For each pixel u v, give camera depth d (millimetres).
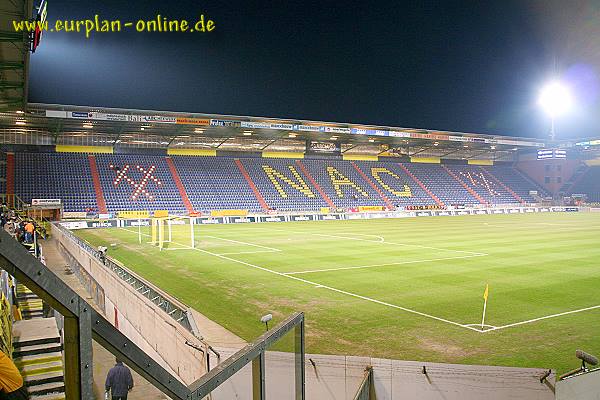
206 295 14062
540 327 10633
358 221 45875
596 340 9727
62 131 45719
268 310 12312
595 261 19578
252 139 53500
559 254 21672
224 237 30609
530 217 50281
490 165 71438
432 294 13859
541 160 68500
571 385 5387
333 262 19859
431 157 67875
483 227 37344
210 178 51562
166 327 8711
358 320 11305
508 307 12312
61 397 7965
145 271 18203
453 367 5676
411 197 58656
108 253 23125
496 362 8570
